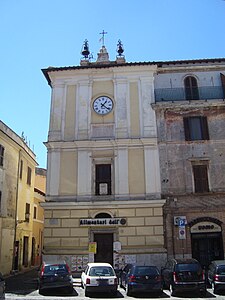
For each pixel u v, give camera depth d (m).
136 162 26.31
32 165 39.69
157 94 28.41
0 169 28.75
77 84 28.62
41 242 43.44
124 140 26.45
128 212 25.02
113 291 17.88
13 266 31.09
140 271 18.20
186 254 24.20
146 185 25.70
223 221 24.84
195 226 24.81
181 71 29.11
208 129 26.97
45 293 18.56
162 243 24.36
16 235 32.38
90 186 25.89
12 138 31.05
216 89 28.30
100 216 25.28
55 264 19.30
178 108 27.47
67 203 25.31
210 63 29.34
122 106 27.70
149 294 18.14
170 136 26.92
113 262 24.19
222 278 18.19
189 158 26.36
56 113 27.88
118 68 28.47
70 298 16.81
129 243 24.45
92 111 27.91
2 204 28.94
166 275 19.70
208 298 16.77
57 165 26.48
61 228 25.09
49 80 30.06
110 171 26.47
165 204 25.33
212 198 25.38
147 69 28.52
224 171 26.00
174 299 16.52
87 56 30.88
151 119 27.30
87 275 18.27
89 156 26.56
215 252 24.38
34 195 40.75
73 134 27.36
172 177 26.00
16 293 18.62
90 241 24.78
